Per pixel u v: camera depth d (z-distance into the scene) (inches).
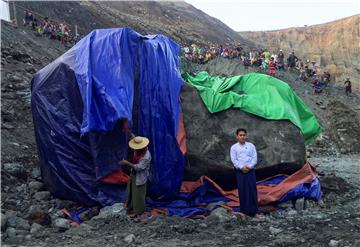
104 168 343.3
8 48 761.0
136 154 325.4
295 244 265.4
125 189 349.4
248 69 1272.1
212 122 382.0
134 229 290.4
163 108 361.7
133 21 2440.9
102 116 330.6
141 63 365.1
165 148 355.6
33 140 505.4
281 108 393.1
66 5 1961.1
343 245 260.8
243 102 390.9
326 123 1109.7
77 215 333.1
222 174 373.7
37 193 364.2
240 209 335.9
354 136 1071.6
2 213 304.5
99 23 2055.9
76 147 354.9
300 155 380.5
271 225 312.5
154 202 352.5
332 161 828.6
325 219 330.0
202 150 372.8
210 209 344.8
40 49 898.7
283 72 1358.3
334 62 3954.2
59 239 270.4
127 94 340.5
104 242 264.8
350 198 409.4
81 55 361.1
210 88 413.4
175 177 356.2
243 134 333.1
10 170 393.4
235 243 268.4
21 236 272.4
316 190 376.2
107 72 346.9
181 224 302.7
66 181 355.3
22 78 650.8
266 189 364.2
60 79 363.3
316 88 1290.6
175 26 3004.4
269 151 377.4
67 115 358.0
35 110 370.6
